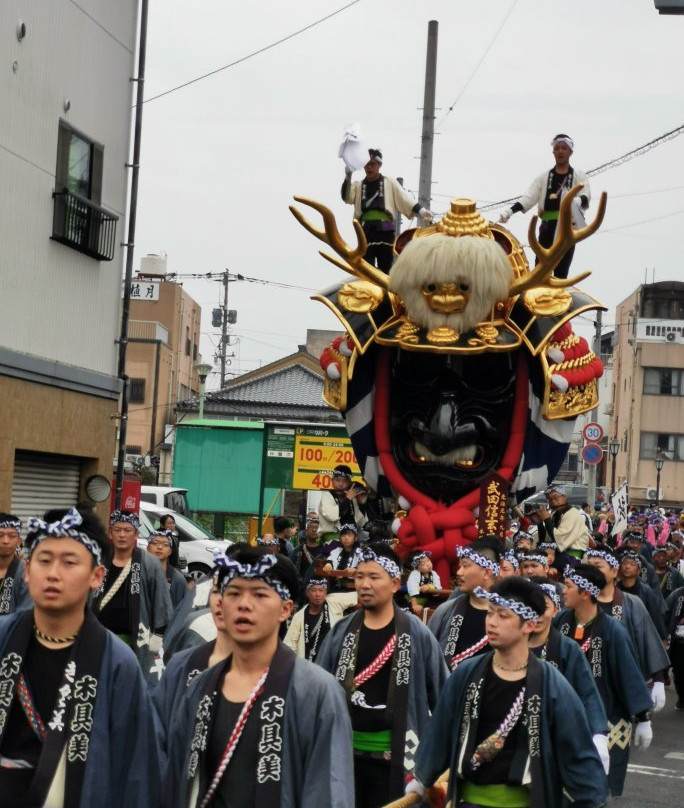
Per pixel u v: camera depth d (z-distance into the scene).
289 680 5.34
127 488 24.02
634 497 69.94
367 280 15.51
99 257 22.19
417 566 14.02
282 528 18.72
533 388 15.59
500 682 6.28
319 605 11.42
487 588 8.99
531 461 15.84
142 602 11.22
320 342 67.19
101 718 5.08
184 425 33.81
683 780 12.07
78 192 21.70
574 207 15.98
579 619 9.70
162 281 60.28
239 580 5.38
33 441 20.11
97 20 22.12
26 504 20.73
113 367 23.31
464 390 15.59
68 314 21.52
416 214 16.41
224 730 5.33
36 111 20.08
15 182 19.50
